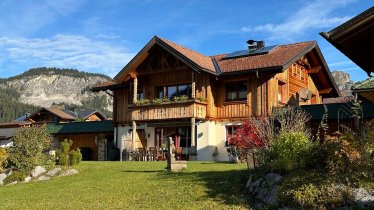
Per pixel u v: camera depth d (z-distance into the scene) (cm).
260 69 2295
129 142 2838
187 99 2483
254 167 1257
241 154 1653
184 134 2647
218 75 2458
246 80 2452
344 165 909
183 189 1223
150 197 1190
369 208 788
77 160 1991
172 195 1180
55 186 1551
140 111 2644
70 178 1730
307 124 2097
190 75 2577
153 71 2625
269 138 1259
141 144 2817
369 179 856
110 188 1366
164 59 2603
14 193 1521
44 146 2045
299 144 1047
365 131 963
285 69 2303
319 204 850
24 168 1930
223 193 1131
